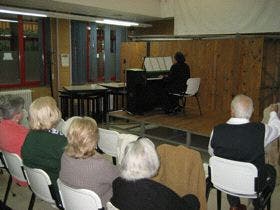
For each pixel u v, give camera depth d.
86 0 6.30
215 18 7.21
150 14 7.84
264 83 5.90
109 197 1.93
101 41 8.40
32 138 2.27
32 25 7.16
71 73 7.79
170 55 7.14
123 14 7.54
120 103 7.67
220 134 2.48
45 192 2.21
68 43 7.64
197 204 1.80
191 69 6.83
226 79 6.29
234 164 2.32
